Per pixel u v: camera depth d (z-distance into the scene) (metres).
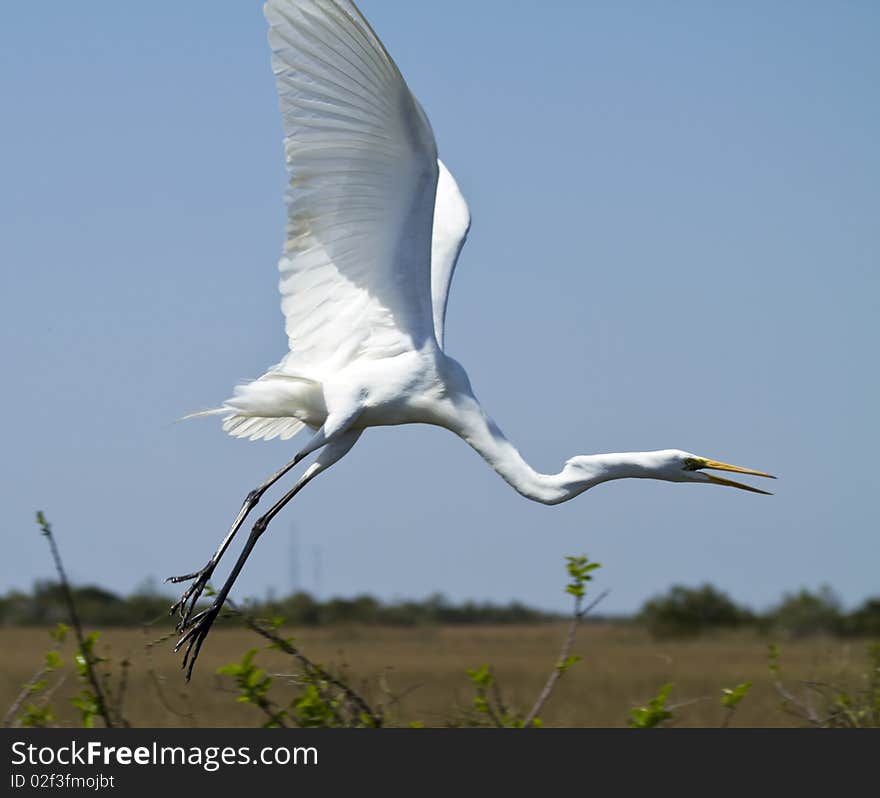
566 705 21.39
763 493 13.31
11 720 11.16
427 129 11.75
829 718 12.98
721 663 38.41
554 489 13.44
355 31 11.19
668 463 13.29
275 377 13.17
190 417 13.23
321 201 12.38
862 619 55.53
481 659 40.66
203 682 22.98
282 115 11.89
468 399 13.33
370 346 13.13
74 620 10.98
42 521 10.88
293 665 12.01
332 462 13.23
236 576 12.52
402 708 12.88
